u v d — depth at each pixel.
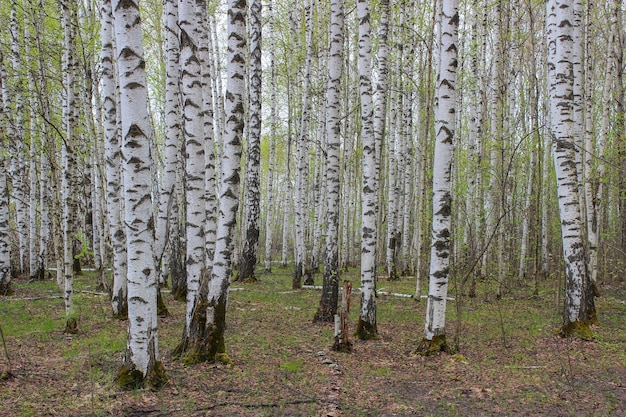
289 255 38.88
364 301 9.43
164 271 15.70
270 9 20.44
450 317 11.99
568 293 9.48
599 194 15.55
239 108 7.12
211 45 20.88
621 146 14.57
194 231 7.46
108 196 10.22
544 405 5.89
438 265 8.20
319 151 20.34
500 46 15.66
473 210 17.47
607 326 10.53
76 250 18.98
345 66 23.38
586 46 13.66
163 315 10.91
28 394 5.60
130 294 5.82
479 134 16.86
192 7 7.31
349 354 8.19
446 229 8.12
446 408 5.84
